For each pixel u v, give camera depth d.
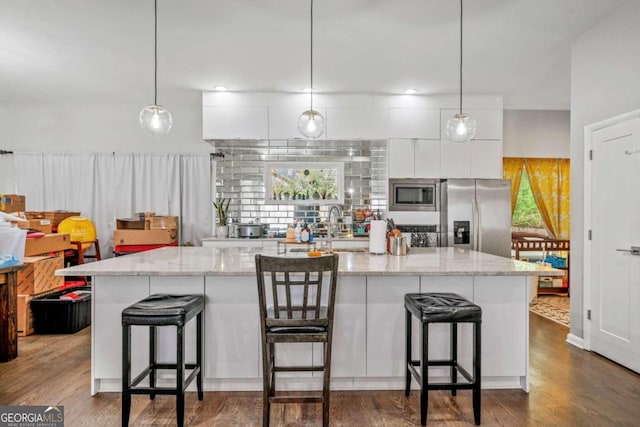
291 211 5.10
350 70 3.88
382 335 2.47
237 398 2.38
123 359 2.00
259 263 1.91
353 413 2.21
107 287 2.42
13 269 2.89
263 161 5.10
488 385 2.52
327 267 1.92
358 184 5.11
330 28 3.04
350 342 2.46
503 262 2.55
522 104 5.13
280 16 2.85
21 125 5.05
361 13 2.81
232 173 5.10
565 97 4.80
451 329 2.47
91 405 2.28
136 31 3.08
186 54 3.51
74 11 2.77
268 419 1.98
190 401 2.34
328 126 4.55
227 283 2.42
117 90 4.52
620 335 2.87
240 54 3.51
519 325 2.49
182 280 2.42
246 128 4.50
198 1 2.65
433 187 4.65
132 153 5.04
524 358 2.48
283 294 2.42
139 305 2.07
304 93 4.54
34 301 3.54
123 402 2.00
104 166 5.03
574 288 3.36
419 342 2.49
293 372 2.47
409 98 4.61
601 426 2.07
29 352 3.09
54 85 4.35
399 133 4.59
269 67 3.79
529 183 5.66
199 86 4.34
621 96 2.84
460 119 2.99
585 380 2.63
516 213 5.71
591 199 3.15
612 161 2.93
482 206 4.49
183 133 5.14
